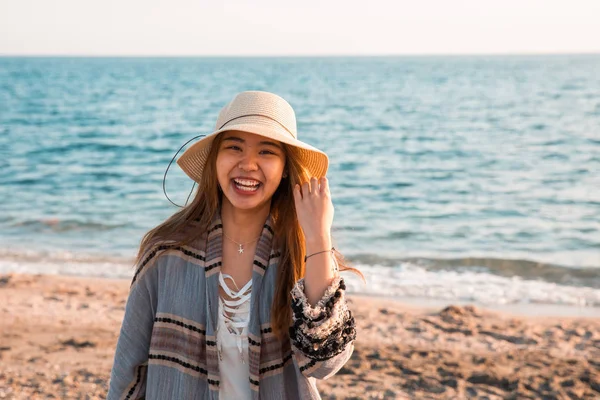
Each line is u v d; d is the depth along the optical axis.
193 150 2.54
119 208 17.12
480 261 11.86
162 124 43.31
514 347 7.20
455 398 5.80
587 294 9.76
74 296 8.91
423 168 24.70
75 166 25.25
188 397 2.39
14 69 168.50
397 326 7.81
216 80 105.19
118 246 12.87
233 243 2.51
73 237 13.66
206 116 49.28
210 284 2.43
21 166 25.02
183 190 19.92
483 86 80.38
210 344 2.39
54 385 5.88
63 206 17.36
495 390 5.99
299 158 2.49
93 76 121.94
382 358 6.65
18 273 10.42
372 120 44.00
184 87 85.88
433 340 7.35
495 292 9.81
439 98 62.28
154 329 2.44
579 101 55.78
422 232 14.66
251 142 2.41
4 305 8.35
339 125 41.41
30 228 14.51
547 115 45.12
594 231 14.80
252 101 2.45
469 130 37.56
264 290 2.43
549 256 12.52
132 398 2.53
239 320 2.43
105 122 43.84
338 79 106.25
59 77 116.38
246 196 2.40
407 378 6.18
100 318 7.89
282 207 2.52
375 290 9.76
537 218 16.25
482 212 17.03
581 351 7.11
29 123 42.44
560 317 8.48
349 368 6.39
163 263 2.47
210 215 2.51
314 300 2.28
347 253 12.41
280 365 2.41
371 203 18.42
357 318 8.10
